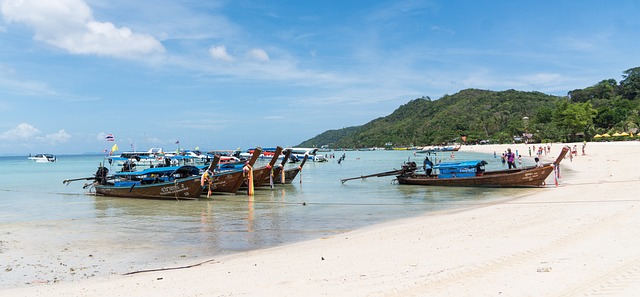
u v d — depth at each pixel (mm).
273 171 38594
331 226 18516
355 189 34719
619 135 107875
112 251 14898
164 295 9234
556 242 11711
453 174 33625
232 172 31328
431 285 8695
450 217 18281
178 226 19719
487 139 172750
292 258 12297
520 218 16281
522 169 30547
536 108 185625
